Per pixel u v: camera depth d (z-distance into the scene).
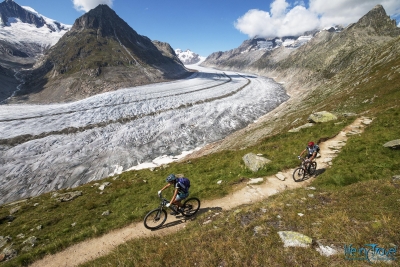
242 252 5.99
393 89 29.66
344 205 8.05
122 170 39.97
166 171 21.17
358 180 11.90
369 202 7.78
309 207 8.54
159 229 10.77
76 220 13.41
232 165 18.11
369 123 20.67
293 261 5.44
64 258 10.03
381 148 14.60
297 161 16.27
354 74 55.16
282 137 24.86
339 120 24.31
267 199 11.32
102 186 19.27
